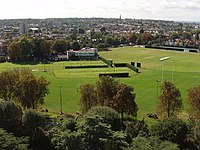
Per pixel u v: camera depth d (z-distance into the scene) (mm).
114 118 76625
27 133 77625
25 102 106000
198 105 91875
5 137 58594
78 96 139125
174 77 182125
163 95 97500
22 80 105688
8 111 80562
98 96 101312
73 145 58219
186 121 86750
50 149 72188
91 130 58969
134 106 96875
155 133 74875
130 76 188500
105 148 58000
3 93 110312
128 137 67438
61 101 130500
